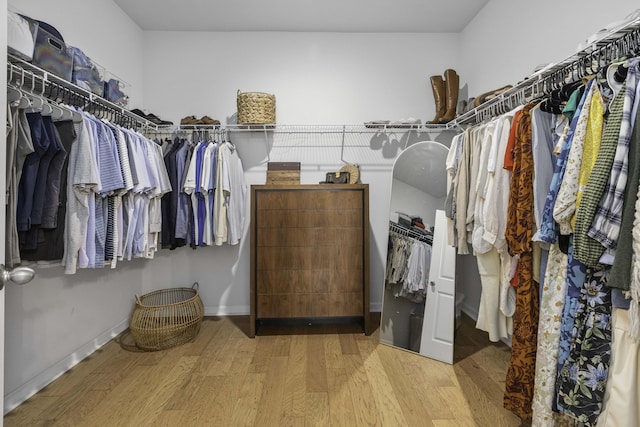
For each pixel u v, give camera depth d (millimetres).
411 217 2559
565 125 1419
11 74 1496
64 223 1690
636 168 1014
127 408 1738
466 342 2570
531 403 1481
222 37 3232
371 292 3299
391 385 1955
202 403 1781
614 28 1342
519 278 1536
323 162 3266
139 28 3145
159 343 2453
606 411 1120
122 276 2807
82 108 2041
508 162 1601
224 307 3252
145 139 2400
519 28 2381
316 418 1655
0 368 789
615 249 1063
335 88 3260
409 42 3281
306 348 2479
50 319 2033
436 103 3102
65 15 2197
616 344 1101
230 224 2855
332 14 2967
